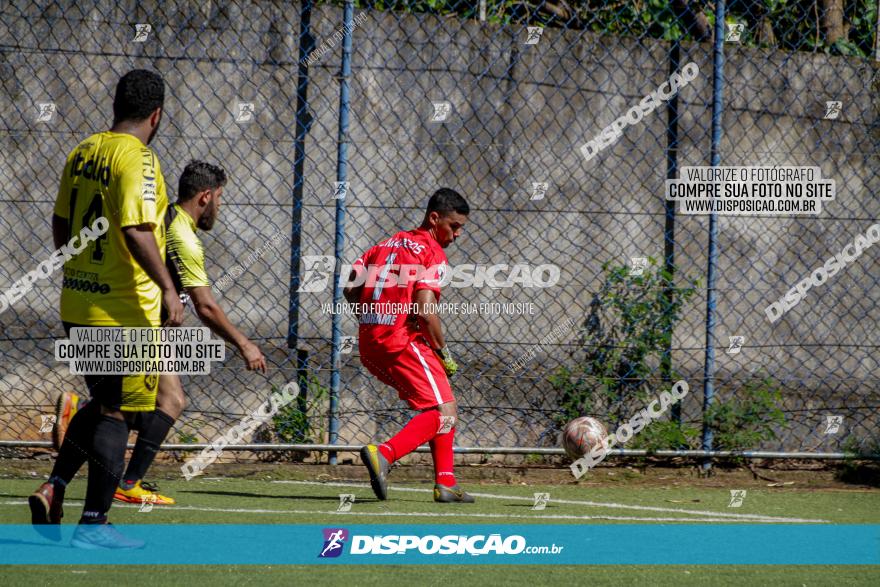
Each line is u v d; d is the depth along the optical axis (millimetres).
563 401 25438
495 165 25312
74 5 23812
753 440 25000
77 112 23938
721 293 26125
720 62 24938
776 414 25469
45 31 23781
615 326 25656
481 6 27547
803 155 26500
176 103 24094
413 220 25000
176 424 24188
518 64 25359
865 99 26844
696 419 25656
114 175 15281
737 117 26172
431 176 25047
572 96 25578
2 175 23781
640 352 25438
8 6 23672
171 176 24109
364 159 24719
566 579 14875
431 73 24984
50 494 15906
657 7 29234
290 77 24438
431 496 21781
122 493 19344
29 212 23875
